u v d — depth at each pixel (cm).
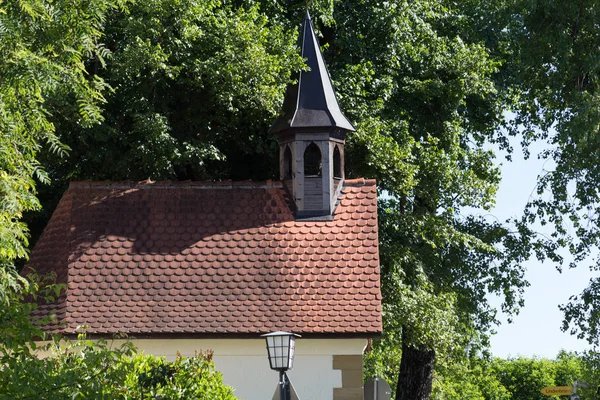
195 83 2444
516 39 3206
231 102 2461
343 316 1986
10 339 1000
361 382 1975
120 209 2175
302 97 2272
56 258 2095
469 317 3088
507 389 7719
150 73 2438
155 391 1348
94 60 2441
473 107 3172
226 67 2394
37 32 1490
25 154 1518
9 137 1405
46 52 1535
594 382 3441
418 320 2512
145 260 2078
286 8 2792
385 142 2573
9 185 1389
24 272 2105
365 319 1981
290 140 2248
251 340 1984
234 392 1966
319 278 2059
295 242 2133
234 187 2245
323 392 1972
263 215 2192
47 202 2625
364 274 2069
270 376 1977
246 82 2425
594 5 3047
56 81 1458
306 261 2094
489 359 3259
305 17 2416
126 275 2047
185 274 2059
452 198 2906
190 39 2459
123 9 1686
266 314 1991
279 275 2064
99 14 1540
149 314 1975
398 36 2831
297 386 1973
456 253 3075
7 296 1175
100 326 1939
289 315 1989
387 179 2636
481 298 3209
